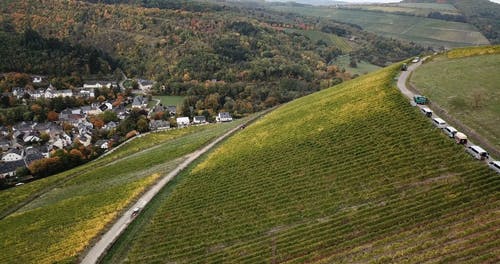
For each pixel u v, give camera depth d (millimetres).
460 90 91625
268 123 109375
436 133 72250
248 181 78500
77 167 137125
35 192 112438
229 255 59219
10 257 70125
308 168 76125
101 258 64062
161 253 63156
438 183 59906
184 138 132875
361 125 84438
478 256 43500
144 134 166375
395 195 60656
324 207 64188
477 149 63062
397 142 73750
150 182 88250
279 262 54875
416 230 51500
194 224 69188
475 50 125250
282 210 66750
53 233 75438
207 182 82625
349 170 70812
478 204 53312
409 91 96000
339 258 50969
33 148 164000
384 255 48281
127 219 74625
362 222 57500
